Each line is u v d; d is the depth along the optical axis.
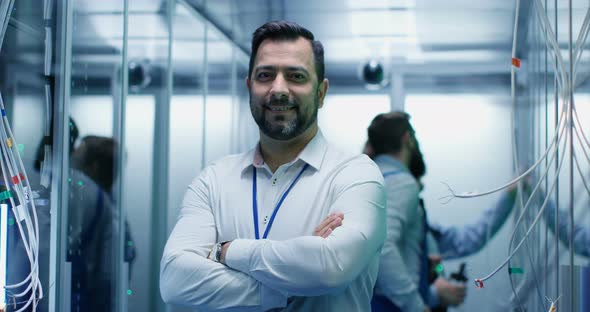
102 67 1.84
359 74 3.76
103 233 1.88
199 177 1.40
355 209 1.19
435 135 3.64
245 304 1.16
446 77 3.65
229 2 2.98
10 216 1.48
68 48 1.66
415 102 3.69
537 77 1.84
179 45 3.20
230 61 3.56
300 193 1.26
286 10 3.14
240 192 1.32
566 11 1.36
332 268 1.10
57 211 1.62
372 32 3.50
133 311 2.88
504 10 3.02
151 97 2.89
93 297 1.81
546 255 1.49
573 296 1.36
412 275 2.46
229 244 1.20
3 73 1.50
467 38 3.44
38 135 1.60
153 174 2.92
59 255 1.62
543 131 1.69
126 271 2.30
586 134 1.41
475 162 3.58
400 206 2.42
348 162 1.29
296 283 1.11
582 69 1.38
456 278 3.01
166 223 2.93
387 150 2.63
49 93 1.63
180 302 1.21
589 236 1.38
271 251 1.13
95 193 1.82
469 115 3.62
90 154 1.79
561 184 1.41
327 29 3.48
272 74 1.25
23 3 1.56
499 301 2.66
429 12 3.13
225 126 3.57
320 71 1.32
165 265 1.24
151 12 2.74
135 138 2.93
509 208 3.32
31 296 1.46
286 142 1.31
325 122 3.80
